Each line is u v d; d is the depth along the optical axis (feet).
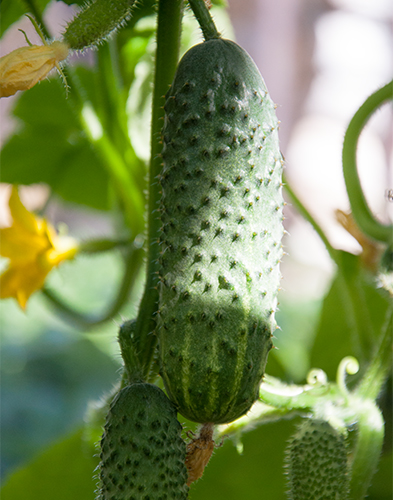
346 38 8.20
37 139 2.31
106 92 1.82
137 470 1.26
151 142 1.40
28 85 1.27
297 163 7.33
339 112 8.07
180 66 1.32
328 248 1.81
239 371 1.28
